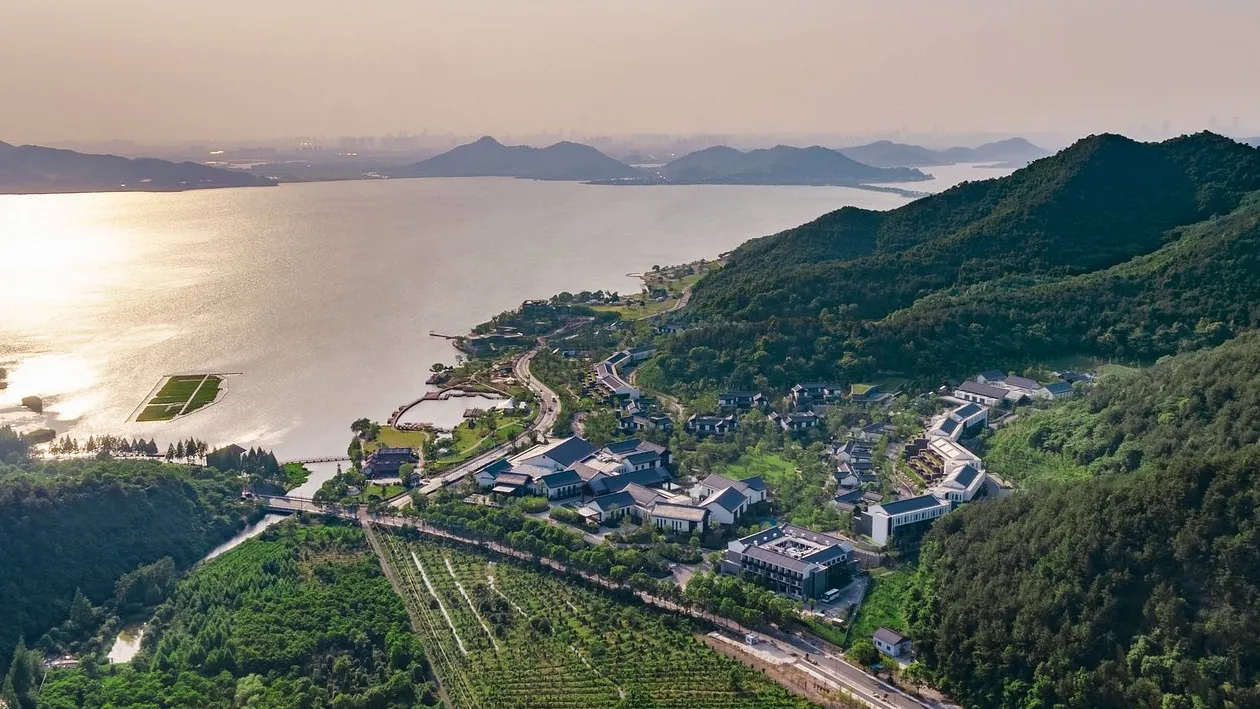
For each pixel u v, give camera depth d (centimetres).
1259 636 17412
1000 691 19650
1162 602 18738
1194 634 18062
